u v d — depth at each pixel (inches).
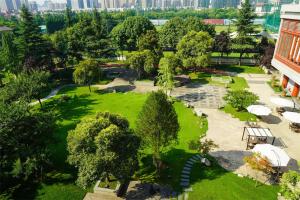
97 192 830.5
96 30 2402.8
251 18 2304.4
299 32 1444.4
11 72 2069.4
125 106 1550.2
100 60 2554.1
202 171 924.0
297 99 1563.7
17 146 826.8
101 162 701.3
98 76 1854.1
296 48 1478.8
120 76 2178.9
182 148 1074.1
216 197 800.9
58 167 982.4
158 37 2544.3
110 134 706.8
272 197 794.2
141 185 861.2
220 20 5634.8
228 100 1443.2
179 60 1991.9
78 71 1729.8
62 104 1622.8
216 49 2516.0
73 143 747.4
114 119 809.5
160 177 897.5
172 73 1733.5
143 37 2316.7
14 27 3363.7
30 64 1953.7
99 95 1763.0
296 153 1032.8
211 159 991.0
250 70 2250.2
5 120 823.1
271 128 1234.0
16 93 1305.4
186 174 909.8
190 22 2674.7
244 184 852.6
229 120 1316.4
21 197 834.8
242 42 2338.8
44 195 839.7
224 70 2266.2
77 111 1505.9
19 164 825.5
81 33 2407.7
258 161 854.5
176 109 1473.9
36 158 855.7
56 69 2315.5
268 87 1811.0
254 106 1296.8
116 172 724.7
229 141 1120.2
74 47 2269.9
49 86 1665.8
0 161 831.7
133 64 1923.0
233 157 1003.9
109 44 2564.0
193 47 2039.9
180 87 1843.0
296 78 1429.6
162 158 1006.4
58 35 2368.4
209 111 1427.2
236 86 1838.1
